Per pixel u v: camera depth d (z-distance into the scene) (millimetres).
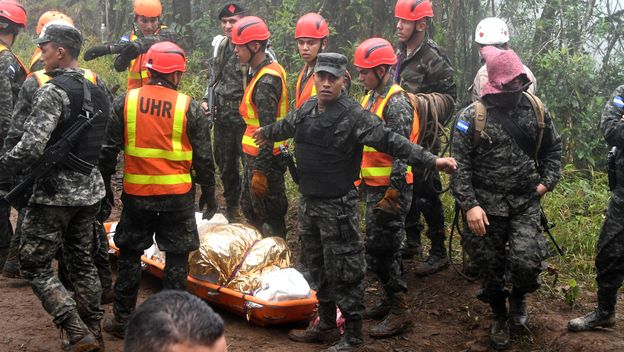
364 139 4027
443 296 5332
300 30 5121
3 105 5062
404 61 5512
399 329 4707
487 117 4320
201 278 4840
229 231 4984
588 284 5625
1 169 3740
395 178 4301
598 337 4676
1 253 5430
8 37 5227
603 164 8227
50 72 3928
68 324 3943
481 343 4629
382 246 4566
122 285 4426
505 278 4797
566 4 8875
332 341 4582
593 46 9086
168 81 4285
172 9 12000
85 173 3961
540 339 4715
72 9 15711
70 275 4191
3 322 4652
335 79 4051
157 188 4242
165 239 4387
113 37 13328
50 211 3900
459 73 9609
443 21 9453
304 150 4207
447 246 6191
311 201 4262
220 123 6066
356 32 9734
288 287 4586
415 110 4984
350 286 4285
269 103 5199
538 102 4355
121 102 4219
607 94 8711
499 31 5371
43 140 3730
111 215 6848
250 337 4590
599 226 6434
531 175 4371
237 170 6293
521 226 4363
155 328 1414
